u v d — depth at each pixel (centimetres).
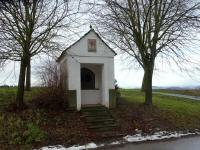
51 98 2038
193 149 1455
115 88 2316
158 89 4959
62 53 2119
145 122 2036
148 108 2297
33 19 1862
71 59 2105
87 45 2148
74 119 1928
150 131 1908
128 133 1845
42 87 2164
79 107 2075
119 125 1936
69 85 2083
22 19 1836
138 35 2288
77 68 2112
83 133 1769
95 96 2275
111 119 1972
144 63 2348
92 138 1716
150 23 2281
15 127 1692
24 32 1855
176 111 2416
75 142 1631
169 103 2750
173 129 2002
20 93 1959
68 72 2094
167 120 2147
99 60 2170
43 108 1994
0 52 1828
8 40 1820
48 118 1877
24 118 1811
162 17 2244
